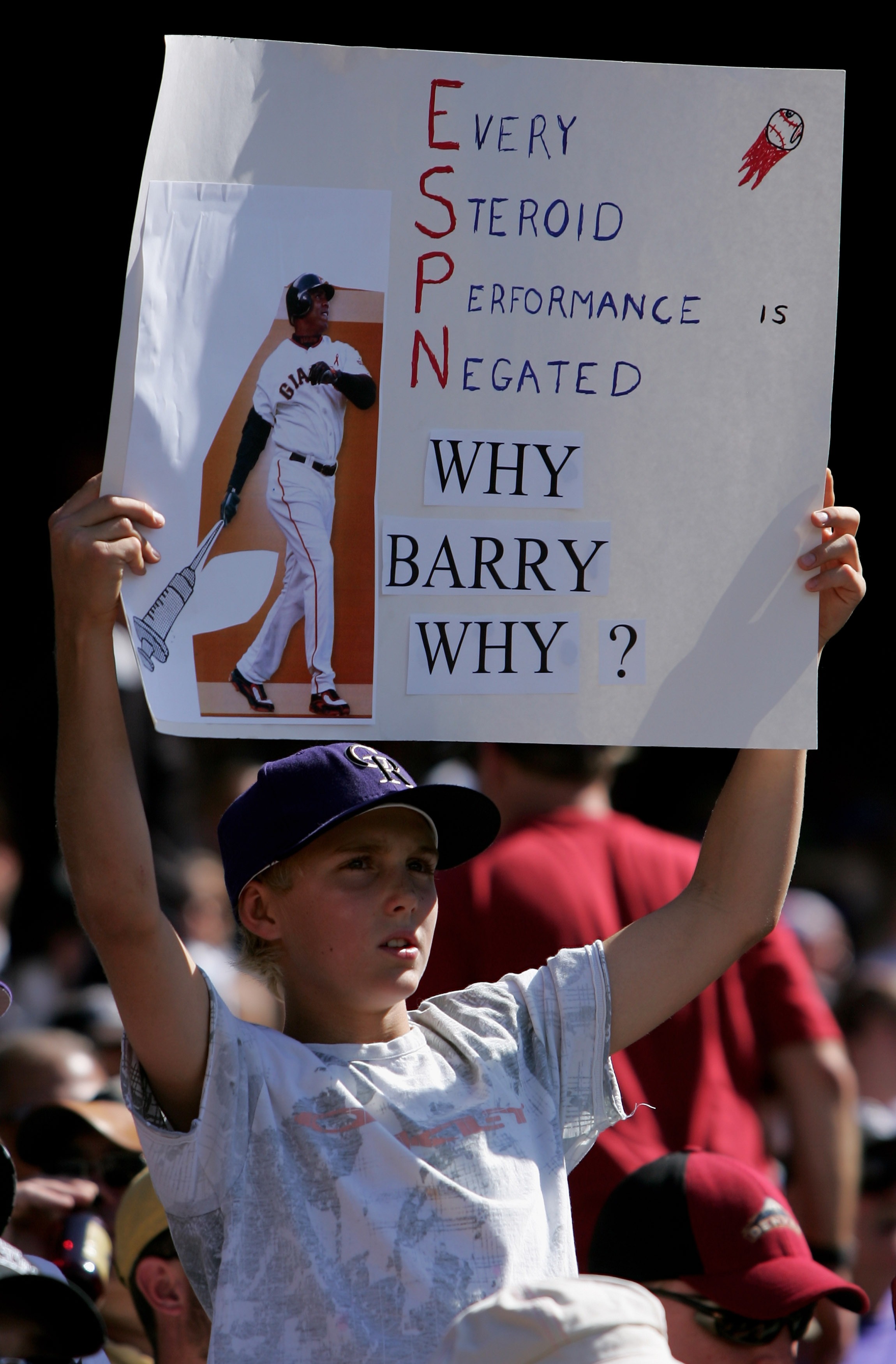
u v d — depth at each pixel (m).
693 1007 11.62
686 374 8.70
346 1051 8.11
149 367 8.10
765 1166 11.66
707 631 8.65
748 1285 9.35
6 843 33.25
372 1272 7.40
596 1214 10.97
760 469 8.73
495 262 8.57
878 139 40.34
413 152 8.52
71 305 47.66
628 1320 5.72
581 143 8.67
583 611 8.56
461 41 36.94
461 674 8.44
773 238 8.77
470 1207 7.61
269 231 8.34
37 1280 6.84
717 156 8.77
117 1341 10.75
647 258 8.70
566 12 36.06
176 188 8.24
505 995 8.74
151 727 29.16
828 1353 12.57
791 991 12.55
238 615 8.16
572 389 8.60
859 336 46.75
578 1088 8.59
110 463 8.02
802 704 8.66
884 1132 13.91
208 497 8.15
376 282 8.45
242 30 37.50
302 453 8.30
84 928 7.61
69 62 40.94
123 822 7.47
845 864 35.78
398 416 8.44
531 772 12.21
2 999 7.59
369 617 8.35
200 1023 7.68
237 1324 7.25
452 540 8.47
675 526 8.67
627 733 8.55
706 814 34.91
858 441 48.62
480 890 11.43
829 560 8.73
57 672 7.70
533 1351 5.69
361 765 8.31
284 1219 7.48
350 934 8.12
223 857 8.63
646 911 11.55
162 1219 10.21
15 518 47.66
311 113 8.45
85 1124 11.28
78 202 45.59
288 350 8.31
